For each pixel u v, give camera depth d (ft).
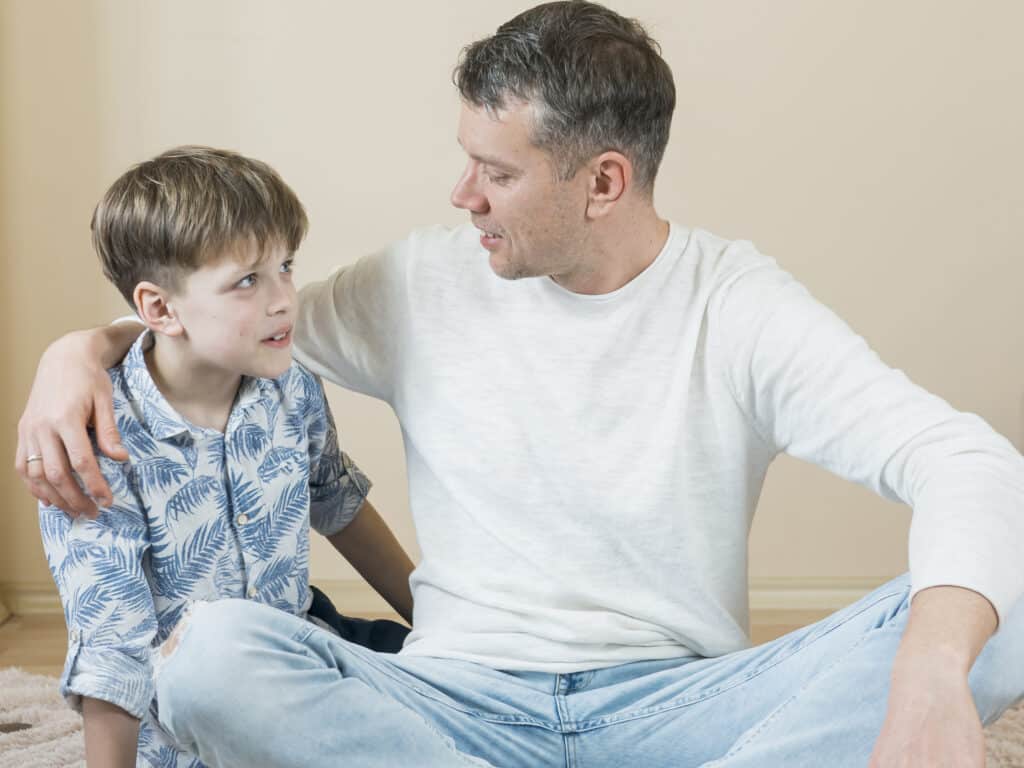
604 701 4.92
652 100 5.11
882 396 4.77
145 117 10.14
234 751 4.32
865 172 10.27
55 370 4.94
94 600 4.83
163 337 5.05
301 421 5.43
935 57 10.18
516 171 5.03
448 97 10.14
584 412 5.24
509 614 5.19
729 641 5.25
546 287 5.34
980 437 4.57
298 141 10.19
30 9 10.05
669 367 5.24
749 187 10.28
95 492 4.72
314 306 5.75
